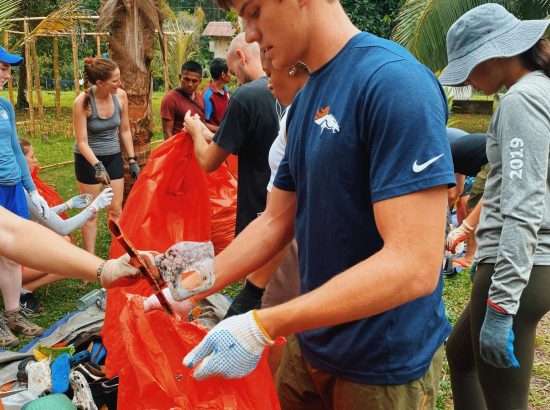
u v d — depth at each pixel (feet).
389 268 4.35
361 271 4.42
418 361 5.34
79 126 16.17
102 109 16.44
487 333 6.98
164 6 20.52
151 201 8.50
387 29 44.86
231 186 13.97
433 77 4.85
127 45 18.17
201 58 79.00
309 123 5.27
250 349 4.68
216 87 20.15
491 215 7.48
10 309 13.09
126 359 5.91
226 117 10.60
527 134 6.63
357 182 4.93
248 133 10.84
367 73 4.71
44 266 5.31
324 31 4.98
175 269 5.24
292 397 6.64
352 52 4.91
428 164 4.35
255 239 6.28
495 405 7.71
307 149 5.22
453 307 15.03
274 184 6.31
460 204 18.17
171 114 19.72
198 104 20.26
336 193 5.01
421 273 4.39
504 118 6.83
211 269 5.36
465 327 8.33
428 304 5.41
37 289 15.51
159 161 8.68
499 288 6.82
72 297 15.14
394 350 5.25
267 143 11.07
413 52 25.27
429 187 4.36
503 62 7.29
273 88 8.66
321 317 4.45
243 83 11.97
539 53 7.13
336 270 5.29
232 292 15.49
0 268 12.70
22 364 9.80
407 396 5.37
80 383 7.94
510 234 6.70
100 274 5.27
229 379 5.32
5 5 22.33
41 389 8.57
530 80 6.99
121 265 5.29
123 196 18.72
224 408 5.32
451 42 7.68
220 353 4.69
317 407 6.56
